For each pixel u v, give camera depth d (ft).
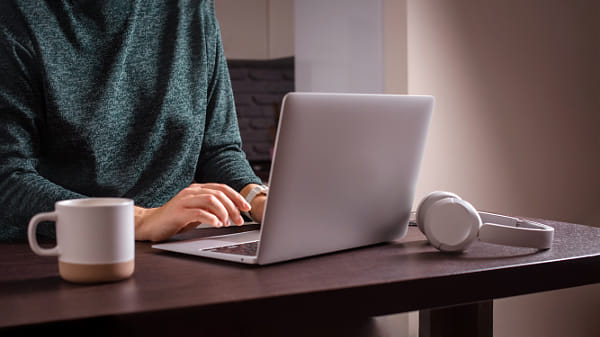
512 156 8.66
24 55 3.90
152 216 3.35
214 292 2.27
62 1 4.12
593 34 9.26
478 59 8.31
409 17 7.77
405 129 3.14
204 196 3.17
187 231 3.69
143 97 4.36
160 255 3.01
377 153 3.05
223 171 4.35
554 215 9.10
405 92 7.81
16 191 3.48
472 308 3.24
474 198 8.38
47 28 4.01
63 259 2.44
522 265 2.73
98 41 4.21
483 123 8.41
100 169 4.13
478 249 3.10
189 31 4.64
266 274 2.57
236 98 14.10
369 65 8.39
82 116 4.04
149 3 4.50
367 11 8.39
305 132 2.66
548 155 8.98
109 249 2.41
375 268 2.68
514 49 8.59
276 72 14.28
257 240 3.31
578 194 9.29
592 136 9.36
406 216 3.38
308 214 2.82
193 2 4.73
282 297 2.24
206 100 4.64
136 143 4.32
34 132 3.89
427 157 8.01
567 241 3.26
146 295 2.24
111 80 4.16
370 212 3.15
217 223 3.10
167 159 4.38
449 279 2.55
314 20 9.50
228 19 12.09
